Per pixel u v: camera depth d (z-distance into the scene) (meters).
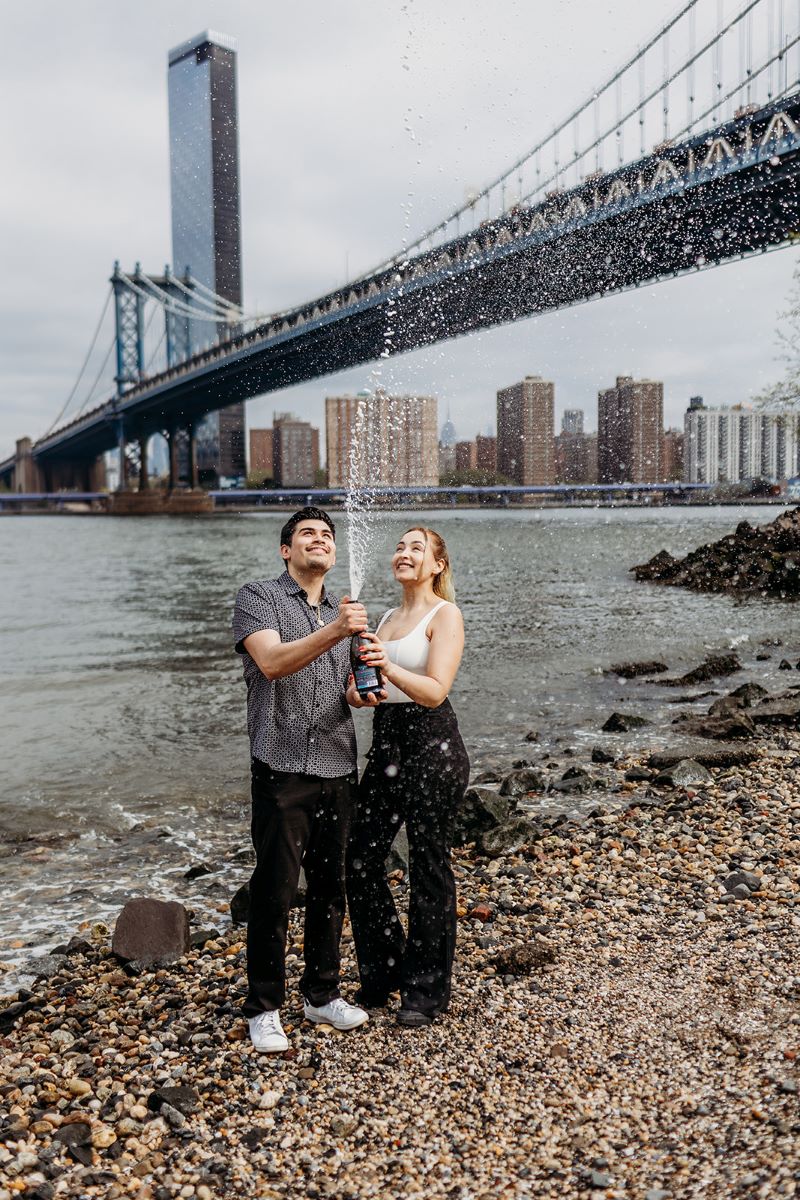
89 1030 3.01
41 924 4.00
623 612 14.55
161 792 5.93
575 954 3.18
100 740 7.31
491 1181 2.07
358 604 2.63
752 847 4.19
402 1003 2.84
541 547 32.56
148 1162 2.24
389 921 2.96
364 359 56.53
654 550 29.55
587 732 7.09
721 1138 2.09
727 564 18.56
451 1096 2.42
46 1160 2.27
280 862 2.73
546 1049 2.59
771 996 2.77
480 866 4.24
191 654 11.92
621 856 4.21
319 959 2.86
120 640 13.48
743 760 5.64
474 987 2.99
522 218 34.53
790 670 9.32
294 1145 2.28
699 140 31.72
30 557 39.19
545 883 3.92
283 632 2.76
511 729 7.28
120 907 4.17
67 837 5.14
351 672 2.88
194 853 4.87
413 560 2.96
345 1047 2.71
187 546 46.12
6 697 9.16
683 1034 2.60
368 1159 2.19
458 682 9.20
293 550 2.86
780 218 31.81
